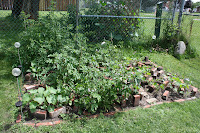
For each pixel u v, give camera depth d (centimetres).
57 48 390
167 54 598
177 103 319
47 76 339
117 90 298
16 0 777
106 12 615
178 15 635
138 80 305
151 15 744
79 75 320
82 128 242
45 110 258
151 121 264
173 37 623
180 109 300
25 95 251
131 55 519
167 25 637
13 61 417
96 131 238
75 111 274
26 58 376
